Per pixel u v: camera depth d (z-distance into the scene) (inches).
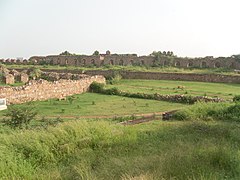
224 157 315.6
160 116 776.9
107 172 284.5
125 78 1937.7
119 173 276.8
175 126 541.6
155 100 1107.3
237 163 299.1
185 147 371.9
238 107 693.3
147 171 266.4
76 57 3002.0
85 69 2237.9
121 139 434.6
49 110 879.7
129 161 312.2
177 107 946.7
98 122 492.1
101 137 436.1
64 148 389.4
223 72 1924.2
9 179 286.8
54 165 344.2
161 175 260.5
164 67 2399.1
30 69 2126.0
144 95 1159.0
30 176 297.0
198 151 341.4
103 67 2495.1
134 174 267.0
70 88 1251.2
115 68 2289.6
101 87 1346.0
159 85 1544.0
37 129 486.9
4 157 326.6
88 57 2945.4
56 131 421.4
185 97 1050.7
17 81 1637.6
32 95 1068.5
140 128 541.0
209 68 2294.5
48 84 1139.3
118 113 845.8
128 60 2824.8
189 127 514.9
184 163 294.8
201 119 656.4
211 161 312.5
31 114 667.4
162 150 367.6
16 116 611.8
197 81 1750.7
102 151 385.7
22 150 365.4
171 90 1321.4
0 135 403.5
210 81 1722.4
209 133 473.7
